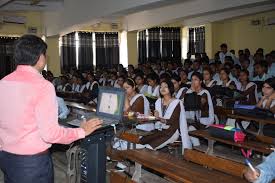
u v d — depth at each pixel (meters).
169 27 12.91
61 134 1.71
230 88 5.64
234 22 12.03
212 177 2.40
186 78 6.83
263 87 4.67
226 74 6.24
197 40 12.81
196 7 8.57
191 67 8.66
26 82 1.70
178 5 9.07
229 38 12.05
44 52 1.79
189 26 12.80
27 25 11.01
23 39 1.76
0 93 1.74
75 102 6.04
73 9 9.08
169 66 9.16
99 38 12.12
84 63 11.98
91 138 2.20
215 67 7.48
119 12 7.21
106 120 2.49
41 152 1.76
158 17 9.91
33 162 1.74
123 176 3.06
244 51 9.84
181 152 3.93
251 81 6.12
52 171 1.87
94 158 2.26
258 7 9.52
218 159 2.56
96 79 8.62
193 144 4.23
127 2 6.80
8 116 1.71
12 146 1.74
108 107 2.69
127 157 3.02
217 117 4.80
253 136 3.36
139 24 10.93
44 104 1.68
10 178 1.79
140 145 3.71
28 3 9.98
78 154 2.99
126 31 11.66
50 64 11.27
